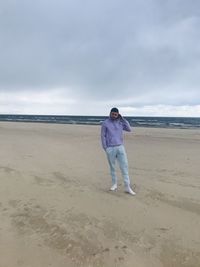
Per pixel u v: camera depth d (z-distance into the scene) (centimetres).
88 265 404
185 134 2380
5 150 1381
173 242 460
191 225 520
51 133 2394
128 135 2267
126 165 720
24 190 734
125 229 507
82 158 1207
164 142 1795
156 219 548
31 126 3419
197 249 438
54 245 460
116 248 445
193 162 1108
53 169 978
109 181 829
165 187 757
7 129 2822
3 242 472
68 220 547
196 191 716
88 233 493
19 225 532
